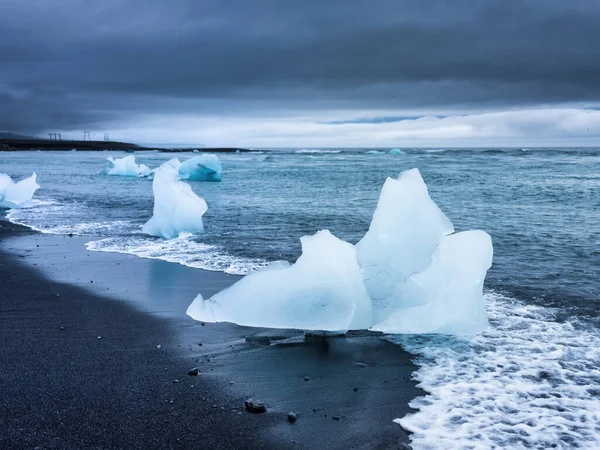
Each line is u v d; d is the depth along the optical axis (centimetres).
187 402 359
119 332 494
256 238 954
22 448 300
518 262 764
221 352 449
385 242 575
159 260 793
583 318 525
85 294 618
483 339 474
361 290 521
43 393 369
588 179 2314
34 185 1509
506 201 1527
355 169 3372
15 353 442
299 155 7069
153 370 411
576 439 311
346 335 491
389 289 562
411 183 589
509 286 642
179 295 613
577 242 900
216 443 309
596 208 1359
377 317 525
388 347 461
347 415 342
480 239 504
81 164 4497
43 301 591
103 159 5966
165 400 361
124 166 2897
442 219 591
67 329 501
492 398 363
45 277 697
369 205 1434
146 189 2031
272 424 331
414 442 310
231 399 364
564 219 1167
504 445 306
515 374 400
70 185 2241
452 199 1586
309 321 504
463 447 304
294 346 464
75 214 1304
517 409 347
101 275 706
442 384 386
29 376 397
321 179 2491
